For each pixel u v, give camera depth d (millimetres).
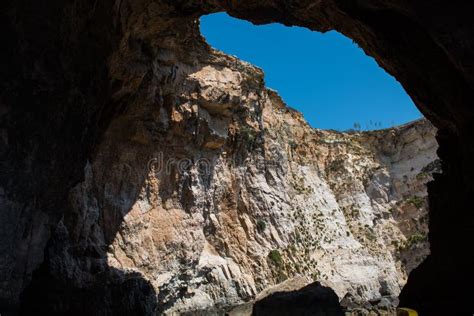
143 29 25969
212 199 43062
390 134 71500
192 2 23156
